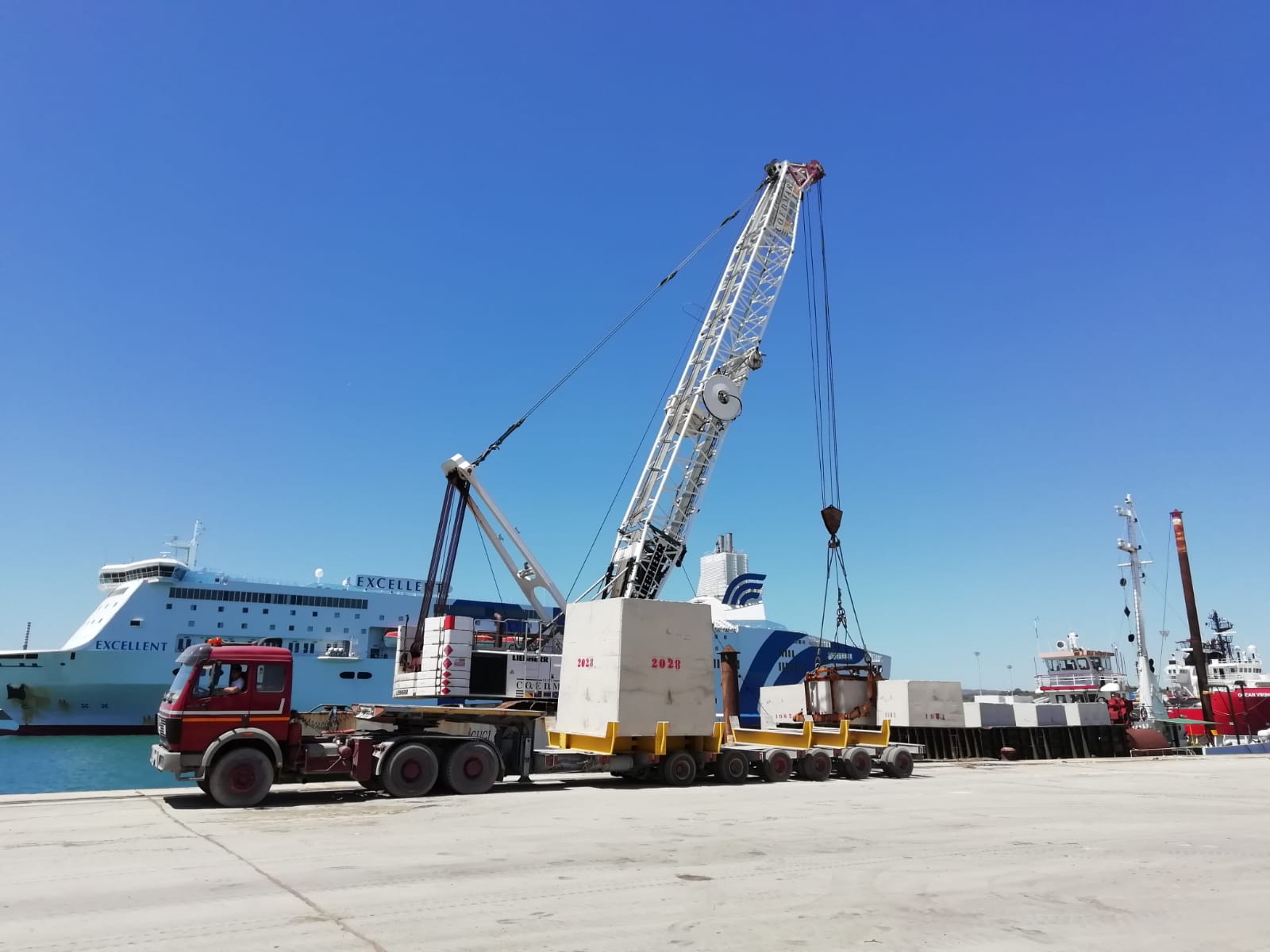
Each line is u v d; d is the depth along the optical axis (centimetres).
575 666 2303
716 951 681
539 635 3503
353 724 1873
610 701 2133
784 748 2389
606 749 2097
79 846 1148
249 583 6588
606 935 725
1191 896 912
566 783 2172
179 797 1759
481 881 934
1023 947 704
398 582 7400
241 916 777
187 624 6309
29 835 1255
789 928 754
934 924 775
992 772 2836
